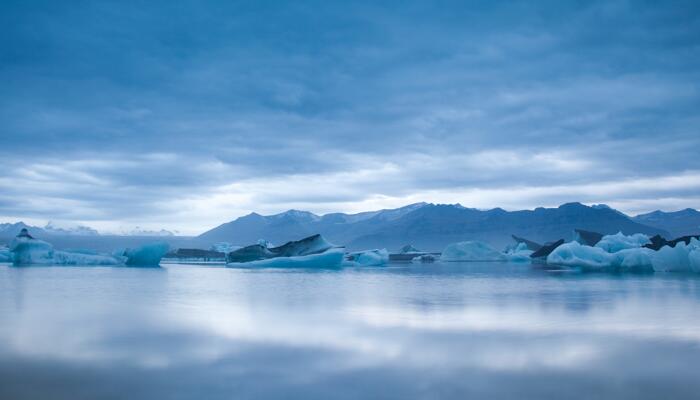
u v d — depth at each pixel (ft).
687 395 28.50
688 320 53.31
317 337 43.98
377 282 114.52
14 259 203.21
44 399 28.04
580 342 41.73
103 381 31.04
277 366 34.22
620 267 146.10
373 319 54.13
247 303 69.82
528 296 78.48
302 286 102.17
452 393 28.73
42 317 55.98
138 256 211.00
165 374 32.42
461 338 43.47
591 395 28.50
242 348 39.55
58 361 35.73
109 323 51.60
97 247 632.79
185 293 85.15
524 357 36.70
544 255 294.25
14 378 31.78
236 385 30.12
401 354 37.58
